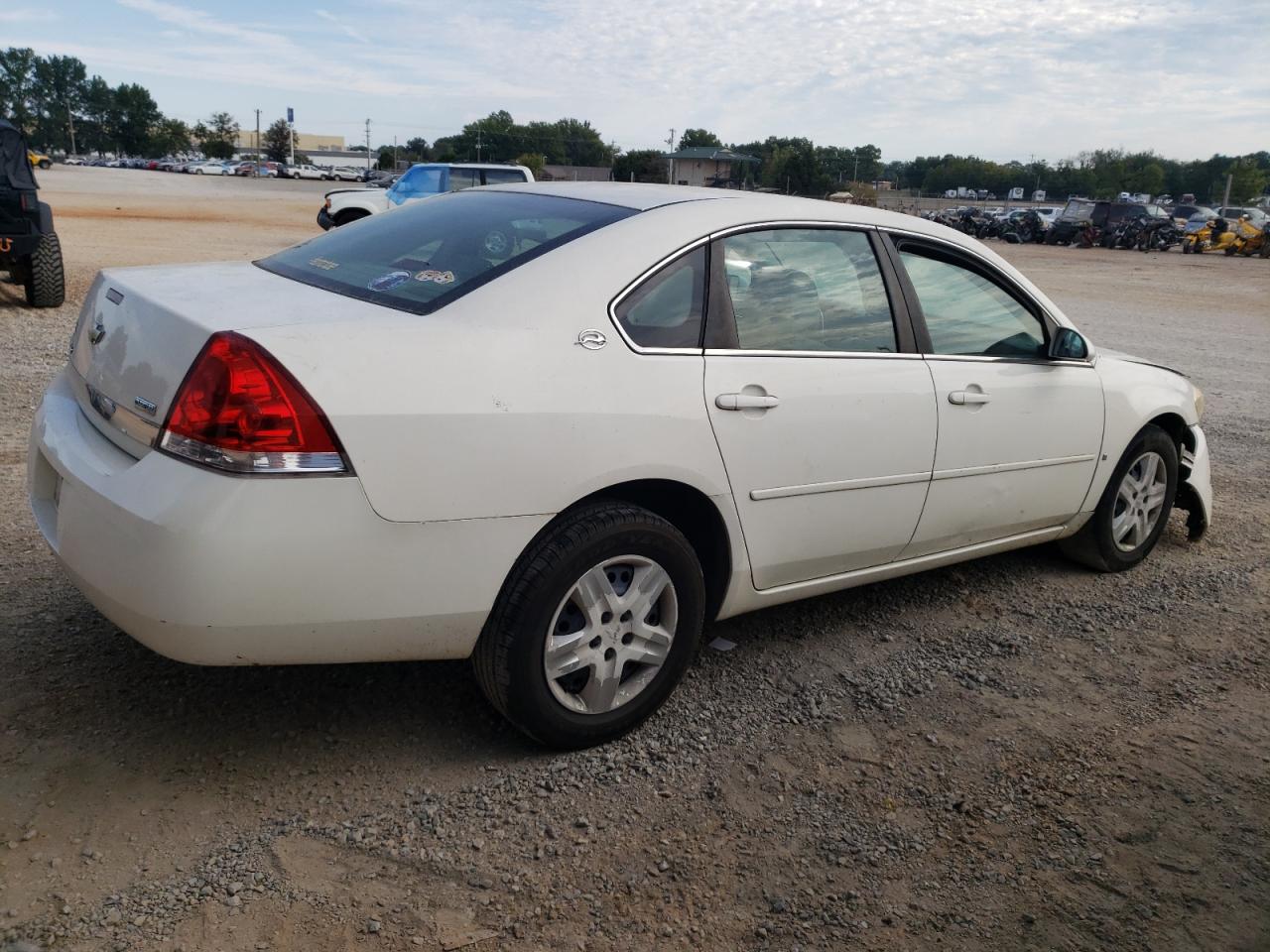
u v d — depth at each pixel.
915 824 2.77
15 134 9.70
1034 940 2.37
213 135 150.88
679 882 2.48
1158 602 4.49
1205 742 3.31
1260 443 7.77
